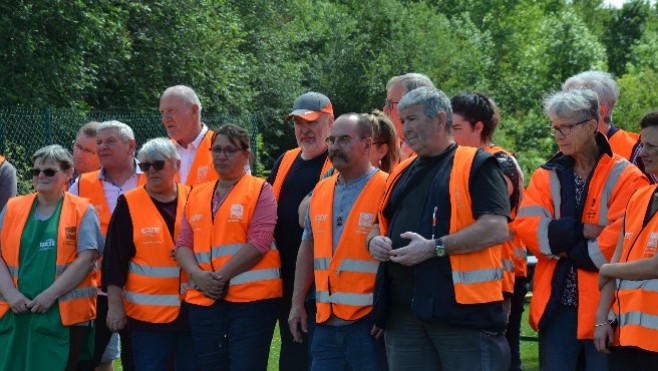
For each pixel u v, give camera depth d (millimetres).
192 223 7395
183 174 8773
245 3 35562
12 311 7652
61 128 16594
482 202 5602
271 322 7277
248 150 7457
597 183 6023
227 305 7184
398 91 7730
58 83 23359
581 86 6785
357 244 6430
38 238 7711
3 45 22422
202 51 29094
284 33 37438
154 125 18500
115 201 8406
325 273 6535
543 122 37094
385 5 41438
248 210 7254
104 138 8359
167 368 7668
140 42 27891
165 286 7590
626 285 5539
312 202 6805
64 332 7605
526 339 10352
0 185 8641
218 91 30047
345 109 39438
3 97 21875
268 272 7277
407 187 5898
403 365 5867
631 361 5605
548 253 6086
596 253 5855
